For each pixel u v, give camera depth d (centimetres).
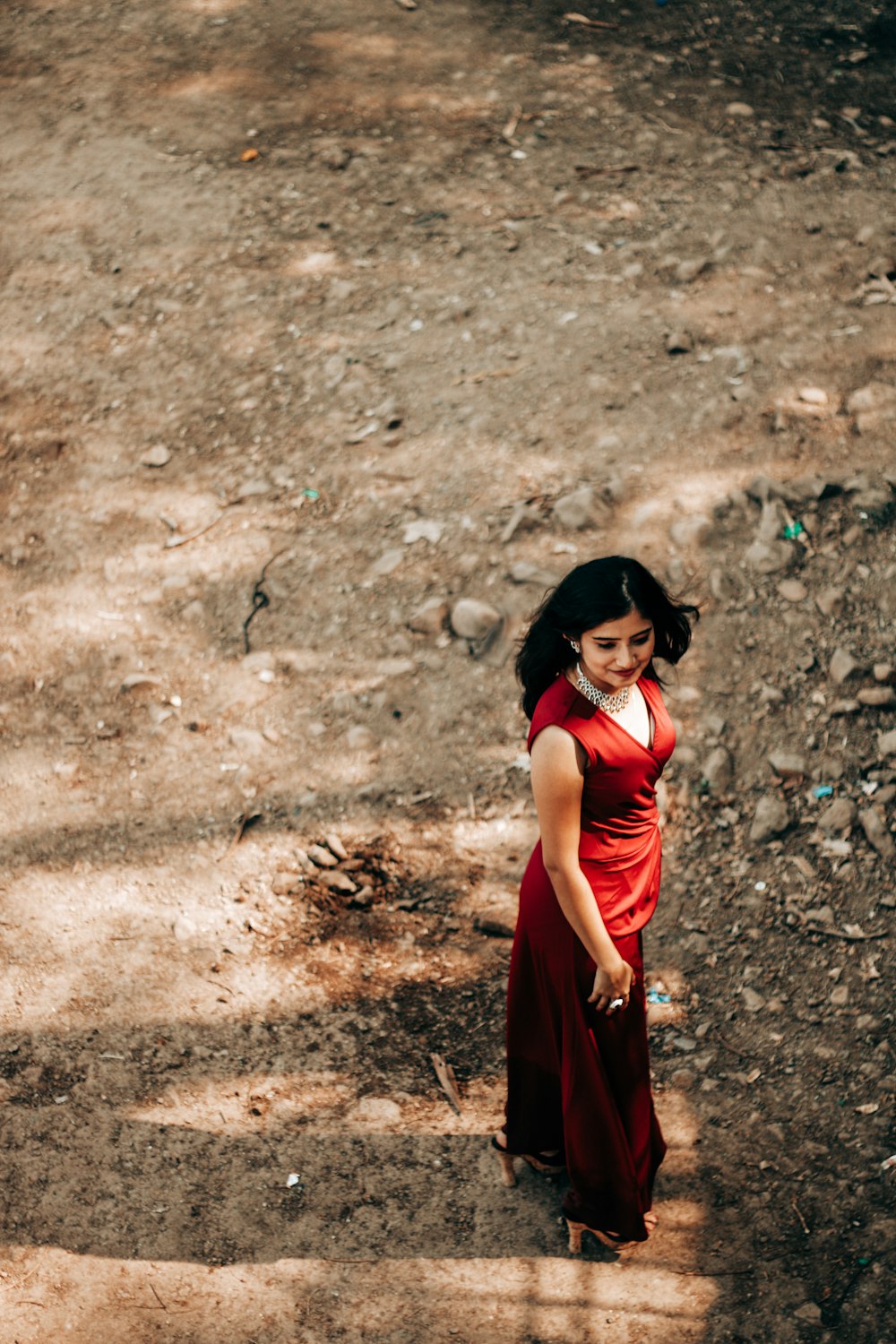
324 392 588
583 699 249
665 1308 301
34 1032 369
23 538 537
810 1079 350
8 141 771
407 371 592
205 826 430
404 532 521
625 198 683
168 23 875
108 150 754
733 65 801
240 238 681
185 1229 321
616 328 598
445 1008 378
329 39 848
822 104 757
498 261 649
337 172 722
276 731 461
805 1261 309
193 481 556
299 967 389
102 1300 305
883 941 381
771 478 516
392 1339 297
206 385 599
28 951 393
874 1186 322
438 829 428
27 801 441
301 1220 323
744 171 696
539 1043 298
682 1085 352
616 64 807
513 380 579
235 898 408
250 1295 307
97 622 502
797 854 409
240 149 746
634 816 263
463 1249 317
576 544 505
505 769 443
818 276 617
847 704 443
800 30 834
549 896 271
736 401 551
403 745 453
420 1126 345
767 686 454
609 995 267
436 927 400
